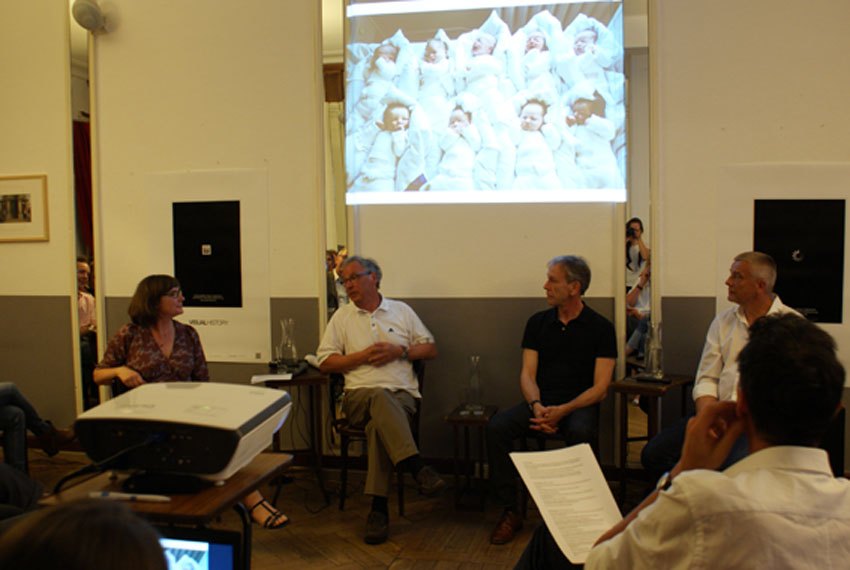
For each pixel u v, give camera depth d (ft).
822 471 3.06
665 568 3.05
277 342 11.67
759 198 10.14
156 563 1.96
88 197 12.40
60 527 1.86
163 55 11.96
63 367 12.55
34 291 12.62
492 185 10.83
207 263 11.89
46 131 12.48
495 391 10.90
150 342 9.10
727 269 10.23
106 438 4.12
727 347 8.64
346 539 8.80
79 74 12.29
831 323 10.00
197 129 11.89
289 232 11.59
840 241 9.96
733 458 6.16
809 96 9.98
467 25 10.84
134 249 12.21
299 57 11.44
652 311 10.44
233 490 4.11
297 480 11.14
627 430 9.48
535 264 10.76
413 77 11.02
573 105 10.57
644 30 10.35
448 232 10.98
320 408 10.25
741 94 10.14
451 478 10.97
